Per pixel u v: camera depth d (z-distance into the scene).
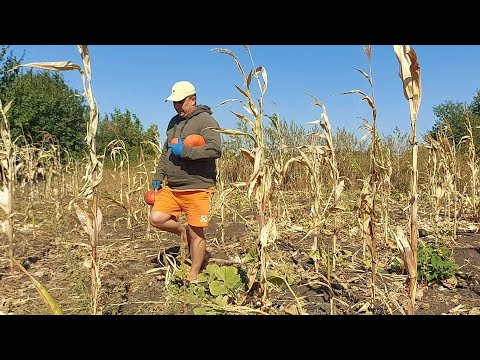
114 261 5.05
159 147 6.58
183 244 4.38
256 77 3.24
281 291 3.89
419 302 3.58
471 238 6.16
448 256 4.70
